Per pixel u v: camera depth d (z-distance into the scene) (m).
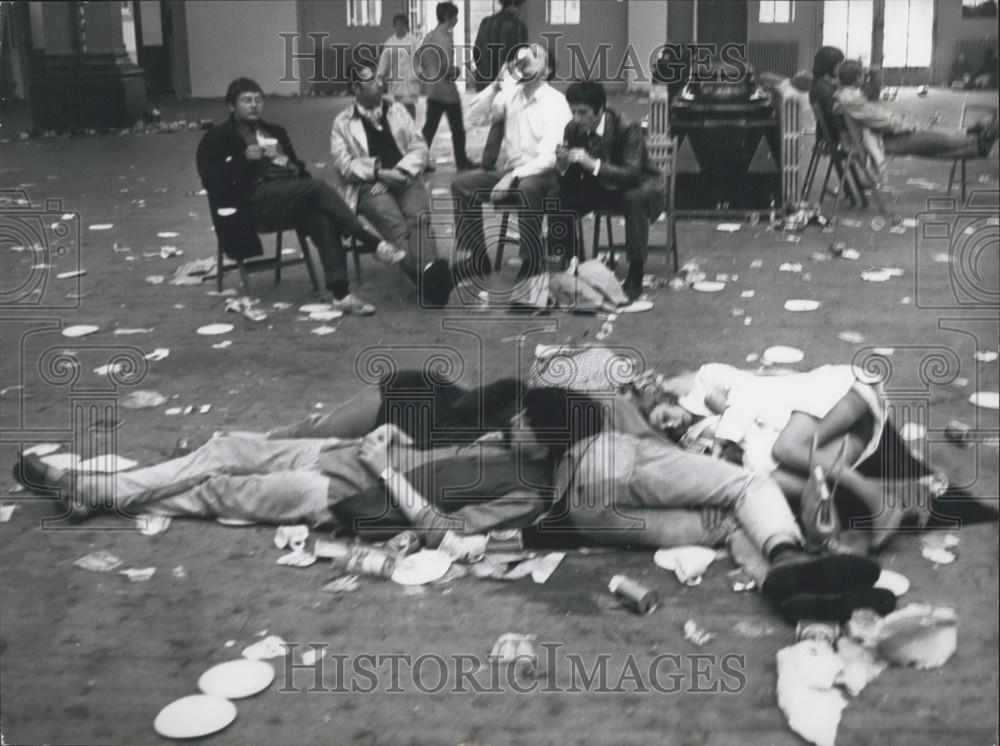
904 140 9.40
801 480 3.88
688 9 11.05
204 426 5.03
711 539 3.75
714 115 9.05
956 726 2.87
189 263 8.12
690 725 2.92
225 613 3.52
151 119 19.33
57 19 18.16
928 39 15.14
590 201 7.25
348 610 3.52
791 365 5.54
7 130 18.16
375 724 2.96
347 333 6.43
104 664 3.26
